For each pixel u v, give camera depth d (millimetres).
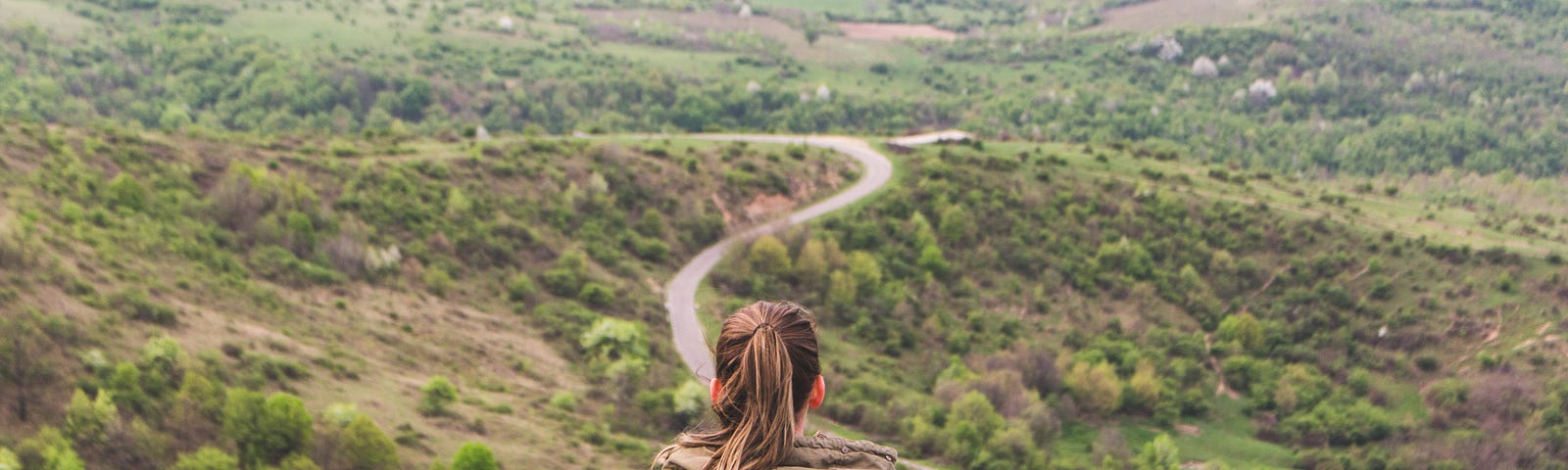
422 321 73500
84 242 63000
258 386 51031
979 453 72188
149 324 54000
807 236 104375
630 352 74375
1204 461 84250
